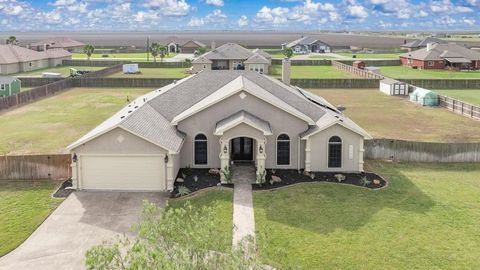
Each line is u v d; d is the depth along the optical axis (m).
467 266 18.98
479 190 28.33
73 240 21.52
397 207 25.28
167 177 27.94
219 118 31.08
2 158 29.89
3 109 56.69
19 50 101.75
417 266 18.97
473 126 48.00
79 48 162.50
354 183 29.02
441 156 34.59
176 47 157.38
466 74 94.50
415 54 110.19
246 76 36.78
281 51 158.62
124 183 28.11
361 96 69.00
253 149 32.69
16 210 25.05
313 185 28.59
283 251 16.64
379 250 20.27
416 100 63.09
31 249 20.67
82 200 26.45
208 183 28.86
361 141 30.78
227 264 11.45
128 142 27.62
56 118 51.03
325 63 115.50
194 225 13.58
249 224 22.95
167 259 11.11
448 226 22.81
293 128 31.06
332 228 22.48
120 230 22.56
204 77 37.19
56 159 30.09
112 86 78.12
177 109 33.62
